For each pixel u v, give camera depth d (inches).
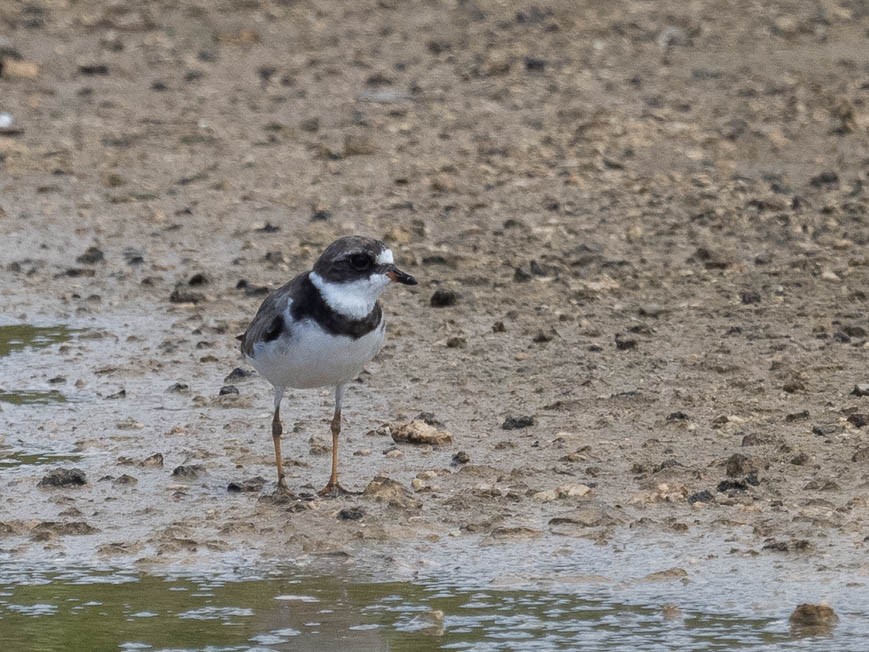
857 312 594.2
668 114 964.6
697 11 1325.0
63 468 449.4
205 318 624.7
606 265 668.1
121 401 522.3
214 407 513.3
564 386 523.2
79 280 679.7
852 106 948.6
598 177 819.4
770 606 342.6
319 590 360.2
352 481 438.0
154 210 782.5
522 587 358.6
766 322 587.2
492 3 1375.5
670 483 419.2
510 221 736.3
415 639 330.0
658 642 325.1
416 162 861.8
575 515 398.6
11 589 363.6
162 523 407.2
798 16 1289.4
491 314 613.3
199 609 349.7
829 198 766.5
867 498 405.1
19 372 556.7
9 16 1256.8
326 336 401.7
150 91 1052.5
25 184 826.8
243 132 939.3
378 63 1141.7
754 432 464.8
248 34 1218.6
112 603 354.3
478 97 1026.7
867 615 335.9
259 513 411.5
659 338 573.3
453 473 439.8
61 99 1023.6
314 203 786.2
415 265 674.8
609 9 1347.2
